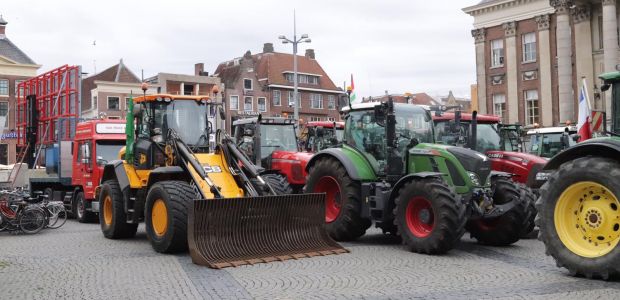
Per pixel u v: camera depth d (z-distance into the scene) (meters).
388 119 10.33
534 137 17.81
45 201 14.50
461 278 7.44
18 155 21.55
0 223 12.92
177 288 7.04
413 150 10.41
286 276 7.65
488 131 15.77
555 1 35.44
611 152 7.30
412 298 6.40
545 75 37.97
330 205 11.31
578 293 6.46
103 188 12.20
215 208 8.73
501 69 40.88
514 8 39.78
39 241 11.82
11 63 49.06
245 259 8.71
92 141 15.60
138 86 53.72
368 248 10.04
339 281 7.32
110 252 10.05
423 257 9.08
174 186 9.61
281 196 9.34
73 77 17.64
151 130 11.19
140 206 11.23
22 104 21.45
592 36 35.59
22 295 6.87
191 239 8.59
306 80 63.50
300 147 18.31
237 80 58.44
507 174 10.62
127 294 6.79
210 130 11.60
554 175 7.57
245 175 10.13
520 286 6.89
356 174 10.55
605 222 7.08
